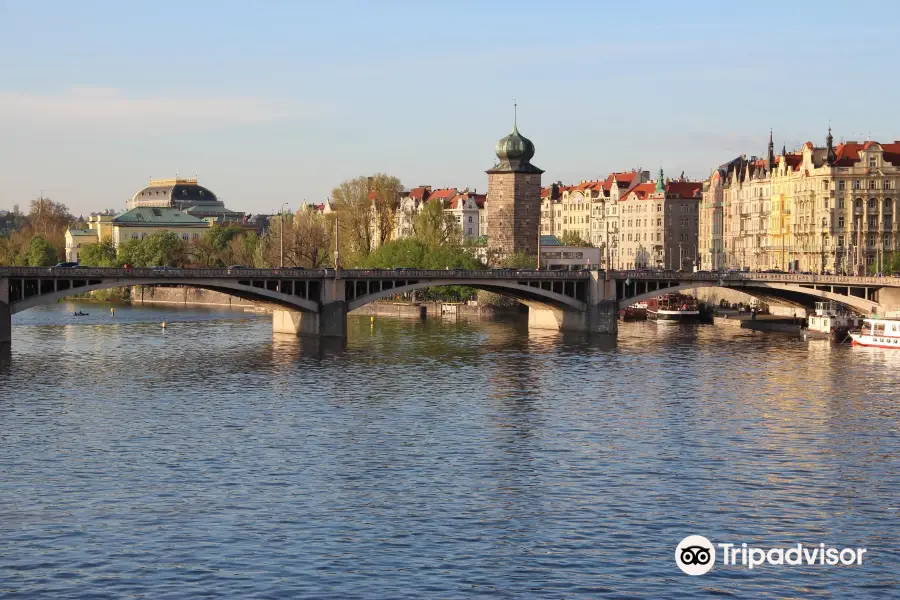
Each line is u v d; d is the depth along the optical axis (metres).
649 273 194.75
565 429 98.38
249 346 164.75
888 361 146.62
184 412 106.50
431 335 185.00
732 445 91.75
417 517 71.69
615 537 68.19
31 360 146.25
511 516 71.88
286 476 81.44
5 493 76.62
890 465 85.38
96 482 79.62
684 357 151.62
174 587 60.28
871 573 63.12
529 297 195.75
